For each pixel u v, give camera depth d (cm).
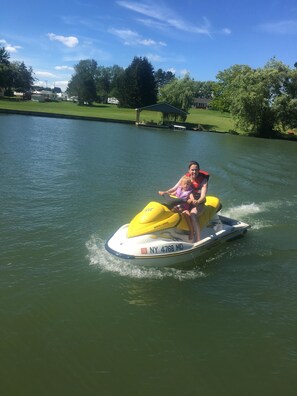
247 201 1269
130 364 452
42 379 421
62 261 700
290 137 5791
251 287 656
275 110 5744
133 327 522
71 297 584
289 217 1085
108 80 15450
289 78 5841
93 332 506
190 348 488
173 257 692
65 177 1440
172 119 6600
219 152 2886
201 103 13488
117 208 1073
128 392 411
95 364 448
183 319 550
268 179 1753
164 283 645
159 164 2005
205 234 770
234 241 859
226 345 498
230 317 562
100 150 2377
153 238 683
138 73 10150
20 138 2616
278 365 466
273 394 421
